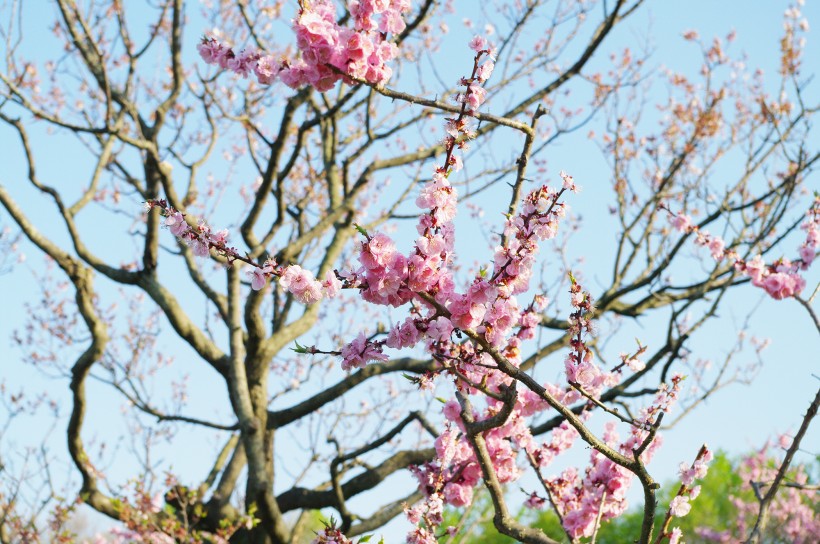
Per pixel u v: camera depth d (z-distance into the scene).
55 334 11.39
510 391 3.39
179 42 8.80
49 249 7.92
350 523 8.16
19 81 8.78
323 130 9.60
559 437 5.04
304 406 8.56
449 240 3.19
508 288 3.17
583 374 3.35
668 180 9.19
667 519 3.85
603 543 17.81
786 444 8.93
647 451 4.36
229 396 8.32
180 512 8.15
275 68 4.02
